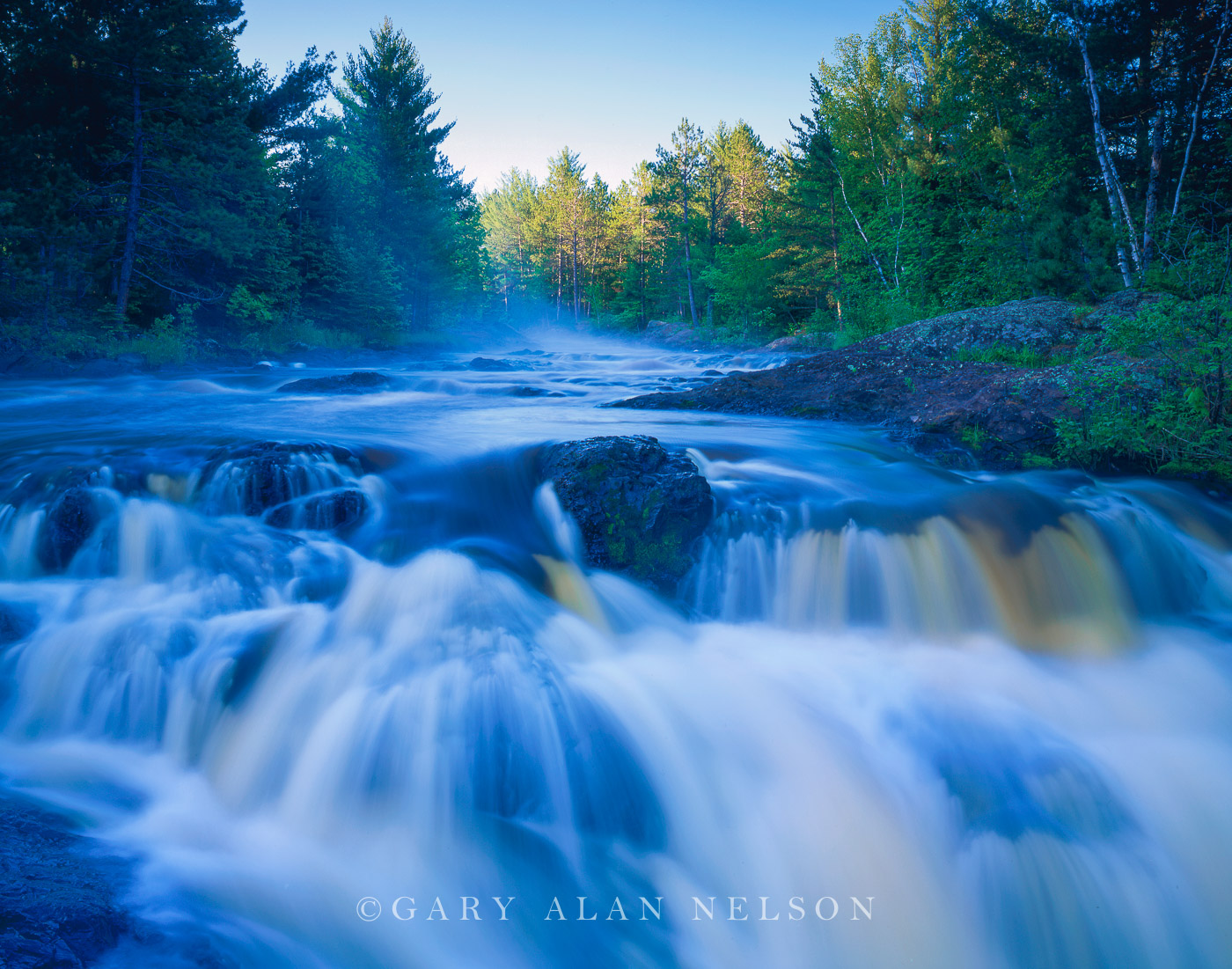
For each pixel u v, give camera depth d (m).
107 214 22.00
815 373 11.98
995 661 5.07
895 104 31.69
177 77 21.94
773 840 3.57
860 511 6.05
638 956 3.05
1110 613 5.72
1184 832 3.68
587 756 3.70
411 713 3.76
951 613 5.56
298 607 4.76
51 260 19.09
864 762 3.93
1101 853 3.51
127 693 3.99
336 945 2.69
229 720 3.89
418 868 3.26
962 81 26.33
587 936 3.09
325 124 31.77
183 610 4.62
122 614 4.51
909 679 4.77
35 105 20.25
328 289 33.38
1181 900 3.43
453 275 45.66
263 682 4.07
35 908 2.21
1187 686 4.81
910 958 3.25
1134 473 8.05
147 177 22.73
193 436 7.70
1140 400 8.29
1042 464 8.24
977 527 5.93
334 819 3.51
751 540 5.87
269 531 5.65
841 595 5.61
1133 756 4.09
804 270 35.47
